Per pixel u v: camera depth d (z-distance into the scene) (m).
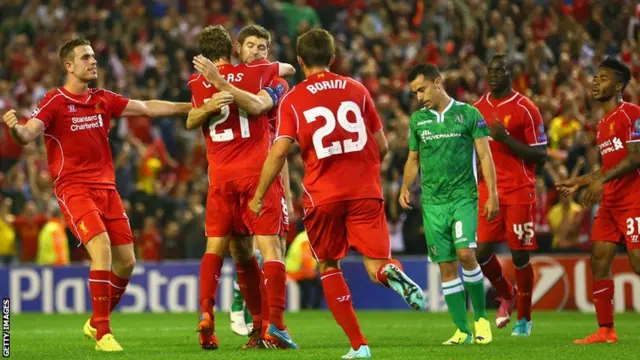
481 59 51.44
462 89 48.38
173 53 57.25
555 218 40.50
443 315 36.91
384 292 40.59
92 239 21.16
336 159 18.00
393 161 44.72
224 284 40.62
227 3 63.44
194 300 41.12
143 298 41.31
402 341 23.83
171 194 49.78
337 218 18.05
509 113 25.53
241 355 19.03
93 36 57.03
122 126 53.62
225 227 20.75
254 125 20.67
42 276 41.53
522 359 18.08
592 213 40.12
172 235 44.78
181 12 67.50
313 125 17.97
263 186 18.16
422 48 54.56
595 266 22.80
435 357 18.44
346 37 59.88
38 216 45.59
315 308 41.06
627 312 37.34
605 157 22.73
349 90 18.28
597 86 22.69
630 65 50.09
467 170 22.11
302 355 18.86
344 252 18.23
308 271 40.47
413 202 42.41
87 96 21.83
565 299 38.72
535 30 53.69
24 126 20.75
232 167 20.58
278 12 63.19
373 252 17.94
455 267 22.39
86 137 21.61
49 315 39.09
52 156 21.62
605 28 53.47
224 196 20.66
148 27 60.44
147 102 22.62
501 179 25.62
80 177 21.56
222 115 20.58
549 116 44.28
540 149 25.47
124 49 57.66
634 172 22.23
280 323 20.30
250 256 21.48
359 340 17.89
